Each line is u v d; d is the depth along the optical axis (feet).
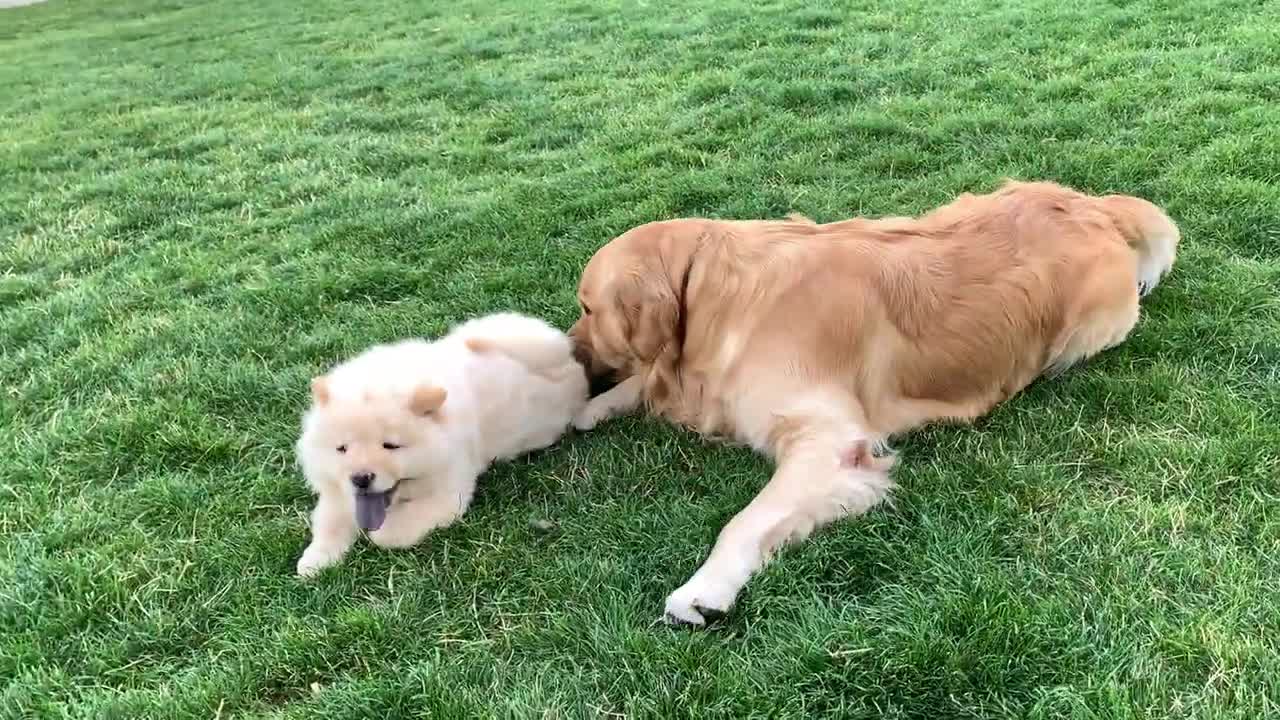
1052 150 18.22
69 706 7.93
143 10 59.72
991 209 12.07
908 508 9.48
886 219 12.05
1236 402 10.52
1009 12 29.76
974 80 23.09
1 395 13.29
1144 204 12.99
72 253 18.51
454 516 9.80
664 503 9.97
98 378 13.48
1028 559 8.63
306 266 16.87
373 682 7.84
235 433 11.91
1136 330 12.28
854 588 8.60
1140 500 9.21
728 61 28.04
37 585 9.29
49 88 35.73
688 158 20.39
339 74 32.27
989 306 11.09
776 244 11.07
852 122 20.76
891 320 10.75
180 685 8.08
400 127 25.44
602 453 10.99
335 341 14.12
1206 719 6.78
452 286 15.55
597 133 22.93
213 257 17.76
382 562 9.37
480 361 10.86
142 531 10.11
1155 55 23.38
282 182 21.56
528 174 20.75
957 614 7.83
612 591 8.64
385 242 17.58
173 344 14.34
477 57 32.76
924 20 30.12
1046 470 9.81
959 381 11.02
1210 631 7.47
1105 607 7.82
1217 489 9.28
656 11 37.04
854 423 10.19
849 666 7.44
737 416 10.67
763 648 7.86
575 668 7.89
